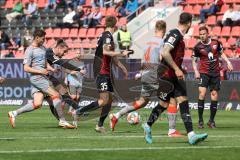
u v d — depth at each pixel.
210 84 41.31
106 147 27.70
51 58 41.03
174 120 33.38
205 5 84.38
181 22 28.88
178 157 24.61
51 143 29.22
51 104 39.81
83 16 87.88
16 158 24.06
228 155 25.30
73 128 38.44
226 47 76.62
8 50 84.94
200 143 29.42
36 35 38.72
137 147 27.72
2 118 48.69
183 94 28.72
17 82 67.69
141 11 86.50
